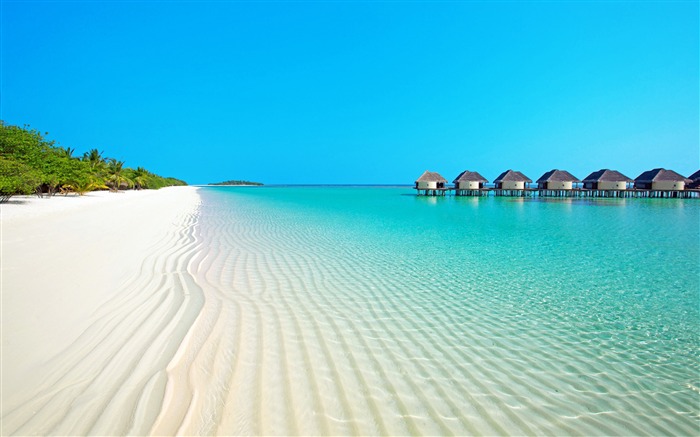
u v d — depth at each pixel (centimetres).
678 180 3741
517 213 2189
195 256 792
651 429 279
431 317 493
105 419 247
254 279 634
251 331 416
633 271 771
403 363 363
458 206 2791
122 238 944
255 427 254
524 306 548
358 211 2203
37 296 466
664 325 486
